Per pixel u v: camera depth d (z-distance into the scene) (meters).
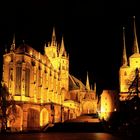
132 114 75.31
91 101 171.75
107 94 123.00
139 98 75.44
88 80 184.50
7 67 105.44
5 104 92.44
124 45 128.12
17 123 97.25
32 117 103.75
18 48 109.88
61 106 116.44
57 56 158.88
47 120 106.44
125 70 121.38
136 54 122.62
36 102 110.19
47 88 122.50
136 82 80.88
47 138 51.94
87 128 92.81
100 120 108.88
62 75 156.25
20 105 98.69
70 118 132.50
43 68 122.00
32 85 109.88
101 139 46.94
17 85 104.50
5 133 79.19
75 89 161.75
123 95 115.69
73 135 64.62
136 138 49.25
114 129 88.75
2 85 100.81
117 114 106.38
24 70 105.75
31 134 72.25
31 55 112.31
